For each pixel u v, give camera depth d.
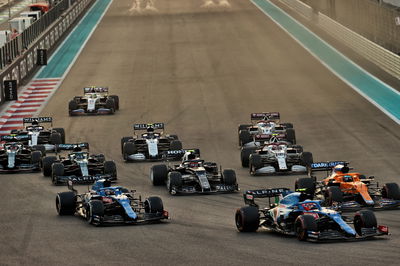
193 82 195.25
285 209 68.50
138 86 193.75
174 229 72.88
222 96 176.62
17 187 101.62
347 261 56.12
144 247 64.75
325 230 66.75
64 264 59.47
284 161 104.81
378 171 103.88
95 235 70.75
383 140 125.75
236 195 92.00
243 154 110.94
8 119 161.62
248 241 65.88
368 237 65.25
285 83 188.88
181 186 93.12
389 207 79.06
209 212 82.12
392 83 181.50
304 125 142.12
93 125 152.00
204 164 99.25
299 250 60.75
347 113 151.25
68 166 105.56
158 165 100.00
